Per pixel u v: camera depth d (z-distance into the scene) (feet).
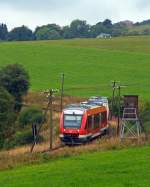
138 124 472.44
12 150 458.50
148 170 319.88
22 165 363.35
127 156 365.61
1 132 572.51
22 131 593.01
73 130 460.55
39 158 379.14
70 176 311.06
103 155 374.02
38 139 512.22
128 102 473.26
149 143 416.26
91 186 285.02
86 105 490.08
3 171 348.38
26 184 296.51
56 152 394.73
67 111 467.93
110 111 605.31
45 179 306.96
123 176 305.53
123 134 460.14
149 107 600.80
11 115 606.96
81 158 368.07
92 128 478.59
